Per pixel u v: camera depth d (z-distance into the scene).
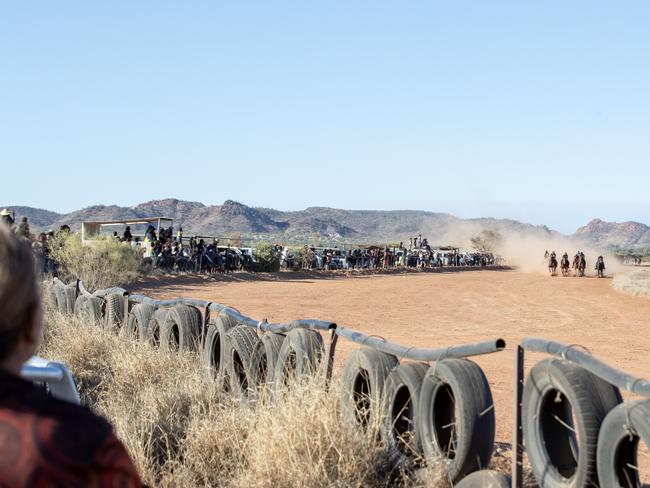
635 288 40.72
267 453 5.89
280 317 23.31
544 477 4.83
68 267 29.44
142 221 41.62
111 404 8.18
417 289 40.91
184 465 6.41
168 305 11.03
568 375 4.62
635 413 4.11
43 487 1.47
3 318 1.58
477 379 5.38
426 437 5.72
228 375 8.83
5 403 1.52
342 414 6.48
